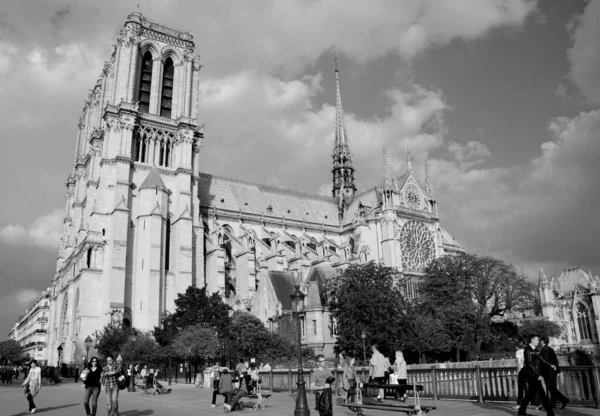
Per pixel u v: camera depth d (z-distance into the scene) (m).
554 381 20.67
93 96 126.31
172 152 107.44
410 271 122.62
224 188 130.75
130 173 99.81
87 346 71.75
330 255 116.12
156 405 35.91
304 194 150.38
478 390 28.64
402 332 68.56
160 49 112.19
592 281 142.50
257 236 122.81
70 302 100.69
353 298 67.31
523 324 108.69
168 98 113.19
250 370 40.09
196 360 71.44
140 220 96.75
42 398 42.59
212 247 109.19
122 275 91.44
